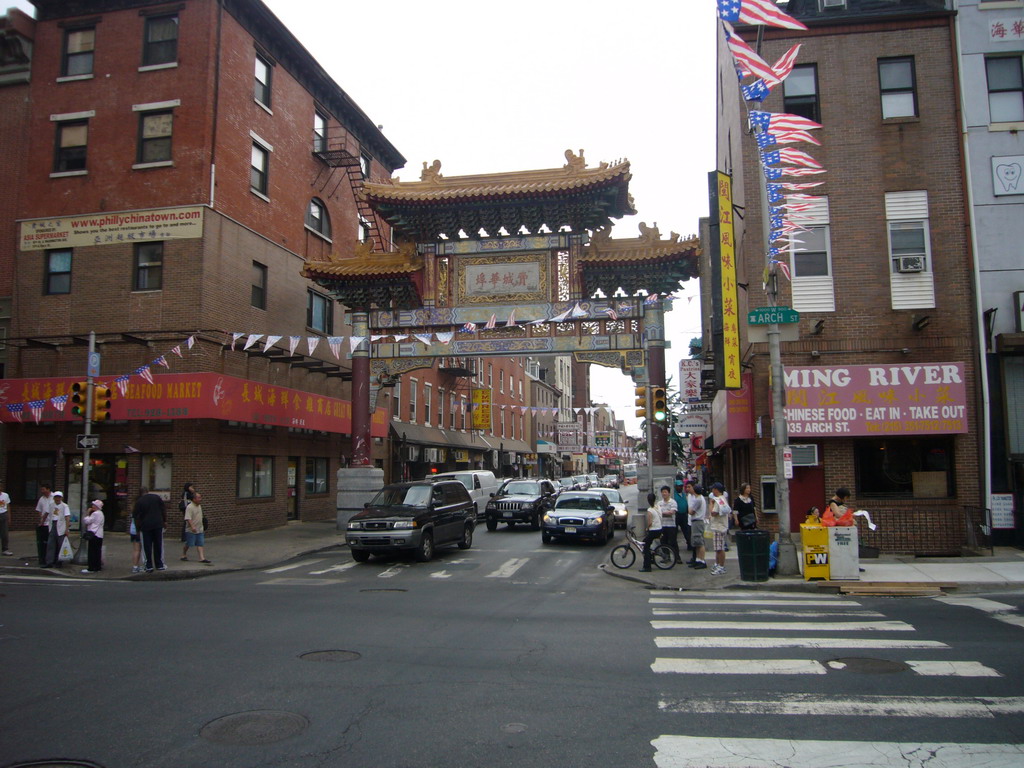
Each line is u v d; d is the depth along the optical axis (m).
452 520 19.66
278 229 26.53
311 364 27.09
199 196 22.42
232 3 24.12
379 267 24.55
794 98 19.36
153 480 21.89
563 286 23.97
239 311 23.97
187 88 22.94
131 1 23.61
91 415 17.47
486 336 24.28
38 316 23.11
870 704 6.61
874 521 17.86
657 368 23.16
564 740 5.75
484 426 46.75
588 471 97.38
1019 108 18.73
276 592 13.42
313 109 29.48
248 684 7.24
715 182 19.44
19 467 22.83
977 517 17.73
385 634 9.58
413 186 24.11
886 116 19.08
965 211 18.53
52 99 23.88
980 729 5.97
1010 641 9.02
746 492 15.61
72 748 5.59
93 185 23.22
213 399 21.22
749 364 19.48
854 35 19.25
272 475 25.73
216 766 5.26
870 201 18.81
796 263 18.92
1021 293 18.03
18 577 15.51
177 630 9.79
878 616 10.83
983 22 18.91
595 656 8.36
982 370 18.00
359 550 17.98
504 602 12.30
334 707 6.54
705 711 6.43
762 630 9.81
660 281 23.80
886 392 17.91
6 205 23.98
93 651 8.57
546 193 22.98
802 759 5.38
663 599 12.67
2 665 7.95
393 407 36.09
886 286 18.56
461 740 5.75
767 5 14.33
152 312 22.31
